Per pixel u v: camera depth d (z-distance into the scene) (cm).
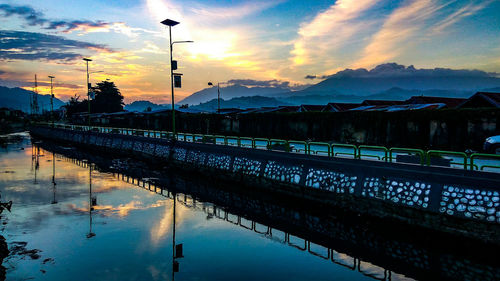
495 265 988
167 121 5691
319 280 905
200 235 1272
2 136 7212
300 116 3591
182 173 2758
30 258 1047
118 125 7388
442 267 984
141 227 1363
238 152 2180
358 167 1416
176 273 940
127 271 955
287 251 1116
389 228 1284
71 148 5128
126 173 2800
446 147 2470
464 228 1063
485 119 2278
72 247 1138
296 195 1705
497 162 1866
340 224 1422
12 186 2219
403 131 2725
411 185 1223
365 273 949
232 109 6134
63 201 1808
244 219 1496
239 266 992
